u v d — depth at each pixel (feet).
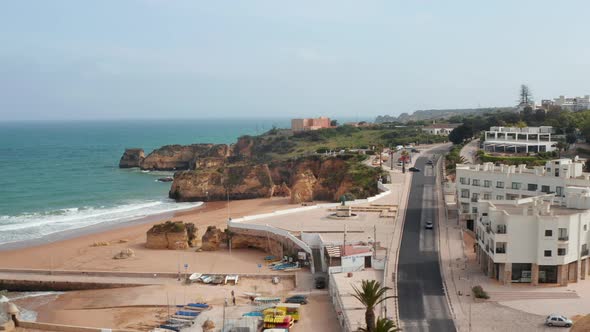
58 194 640.99
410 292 241.55
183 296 283.18
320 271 311.68
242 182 627.46
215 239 374.84
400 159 593.42
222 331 230.48
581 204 270.05
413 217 366.02
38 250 384.27
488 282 251.60
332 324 238.27
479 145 649.20
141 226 470.39
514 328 205.16
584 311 218.18
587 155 536.83
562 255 244.22
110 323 251.80
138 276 315.78
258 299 268.41
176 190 622.54
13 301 288.30
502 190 344.08
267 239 356.59
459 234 325.83
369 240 312.50
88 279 311.06
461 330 204.54
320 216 385.29
